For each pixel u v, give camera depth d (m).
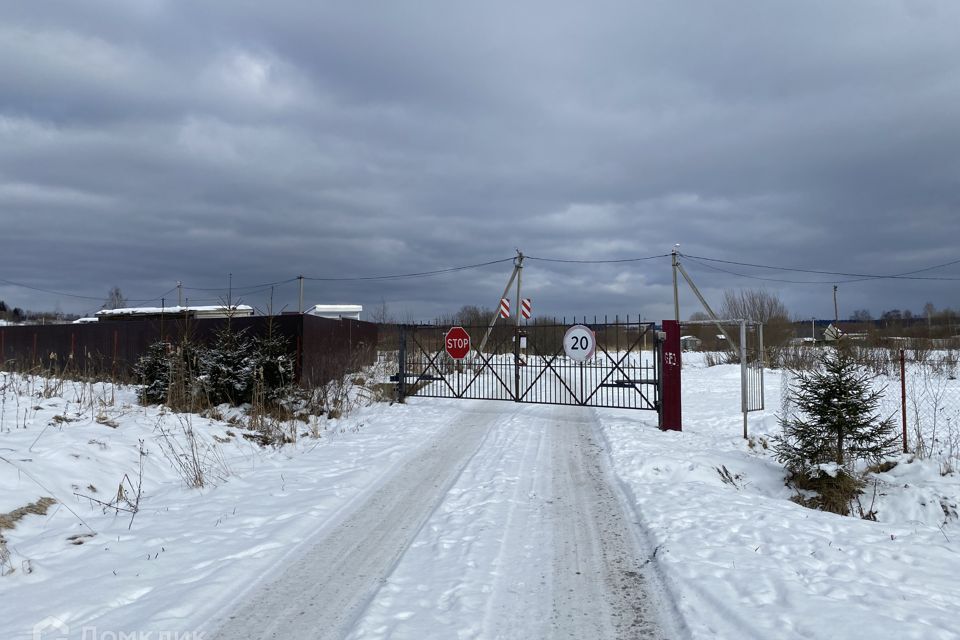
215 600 4.50
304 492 7.54
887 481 9.27
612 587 4.75
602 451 10.14
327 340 16.06
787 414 11.92
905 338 26.20
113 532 6.02
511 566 5.18
